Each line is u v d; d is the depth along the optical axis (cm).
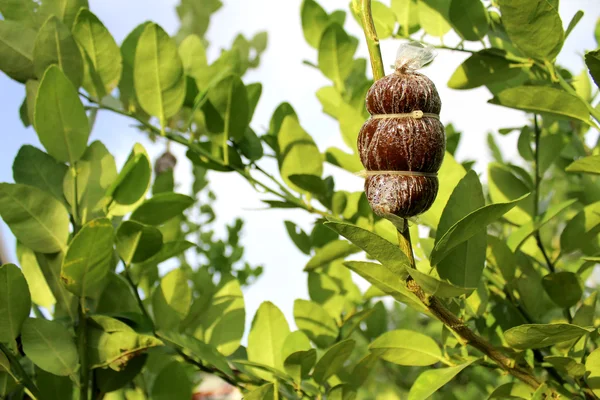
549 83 106
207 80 119
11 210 96
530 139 114
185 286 105
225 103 108
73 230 101
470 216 76
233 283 107
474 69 104
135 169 100
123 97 113
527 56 96
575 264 127
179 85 107
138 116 110
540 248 106
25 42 103
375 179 77
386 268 82
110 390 98
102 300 102
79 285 94
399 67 77
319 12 122
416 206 76
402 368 138
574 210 131
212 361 98
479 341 85
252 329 103
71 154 100
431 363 94
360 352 147
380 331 122
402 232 78
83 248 91
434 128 76
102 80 108
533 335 82
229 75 107
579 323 95
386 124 76
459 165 99
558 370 90
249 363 97
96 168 104
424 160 76
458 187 86
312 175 105
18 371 94
